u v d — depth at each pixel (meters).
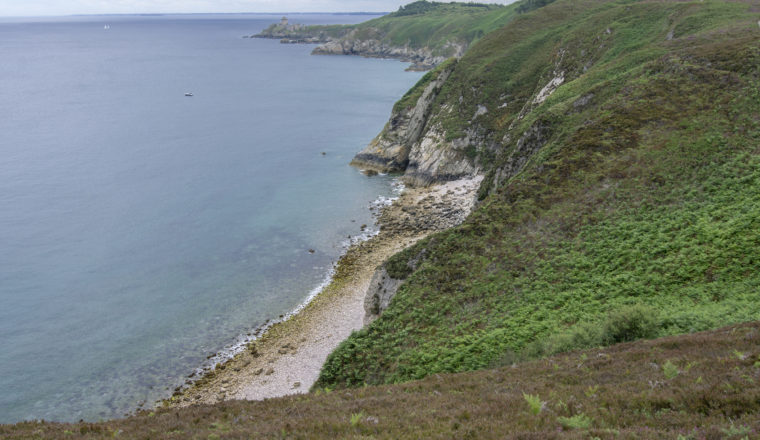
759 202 33.72
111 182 91.31
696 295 28.06
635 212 38.00
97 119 142.00
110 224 73.75
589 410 12.46
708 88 48.28
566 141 48.91
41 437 15.22
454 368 29.27
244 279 58.97
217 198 84.94
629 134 45.94
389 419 13.70
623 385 14.67
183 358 44.91
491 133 92.44
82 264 62.00
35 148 111.75
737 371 13.78
